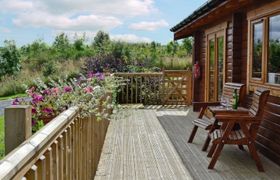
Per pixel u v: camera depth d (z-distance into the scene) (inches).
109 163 205.2
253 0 231.5
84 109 146.6
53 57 924.0
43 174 75.6
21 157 60.1
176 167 196.5
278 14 209.6
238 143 190.7
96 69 551.2
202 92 415.2
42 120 133.6
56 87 154.3
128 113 398.9
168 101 488.7
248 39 260.1
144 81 490.9
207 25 384.8
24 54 973.8
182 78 484.4
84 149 151.1
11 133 74.9
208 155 216.8
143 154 225.0
